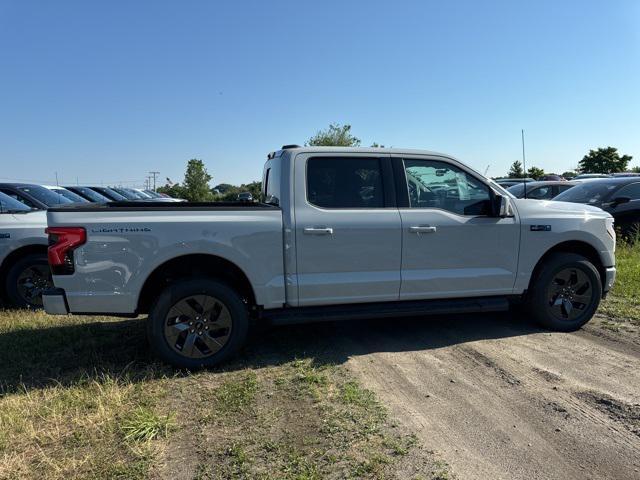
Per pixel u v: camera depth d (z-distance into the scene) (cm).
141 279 415
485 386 382
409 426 322
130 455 293
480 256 485
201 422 331
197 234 419
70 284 409
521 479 266
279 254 437
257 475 271
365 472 272
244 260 429
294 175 447
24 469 277
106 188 1862
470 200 493
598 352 453
